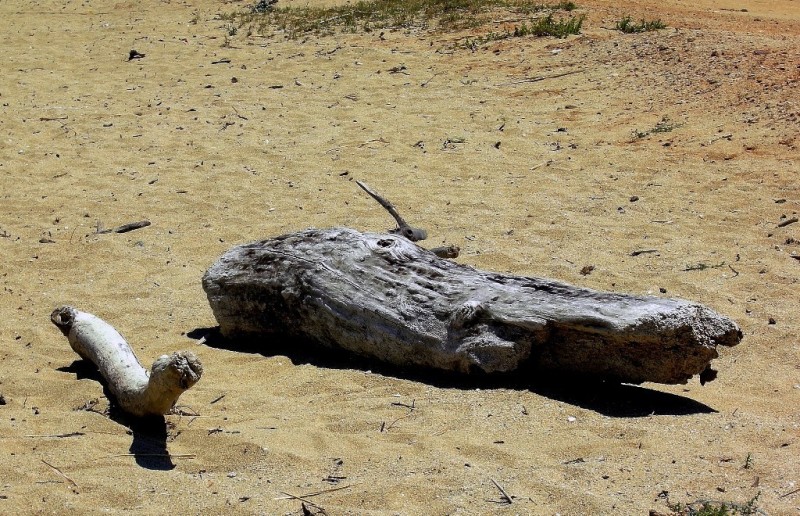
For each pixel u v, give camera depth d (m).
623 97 11.59
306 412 5.36
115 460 4.85
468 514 4.23
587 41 13.59
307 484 4.55
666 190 9.15
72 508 4.39
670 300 5.20
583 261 7.73
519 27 14.52
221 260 6.57
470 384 5.58
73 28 16.72
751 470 4.53
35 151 11.20
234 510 4.34
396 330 5.73
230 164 10.54
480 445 4.82
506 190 9.45
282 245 6.35
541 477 4.50
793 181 9.02
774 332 6.28
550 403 5.27
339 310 5.92
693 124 10.55
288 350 6.36
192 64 14.29
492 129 11.10
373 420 5.18
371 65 13.59
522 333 5.40
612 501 4.27
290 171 10.26
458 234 8.48
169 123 11.91
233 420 5.31
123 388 5.36
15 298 7.63
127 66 14.38
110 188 10.08
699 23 14.24
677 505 4.16
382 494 4.40
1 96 13.19
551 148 10.44
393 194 9.49
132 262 8.31
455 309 5.57
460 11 15.56
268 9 16.94
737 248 7.84
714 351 5.09
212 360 6.28
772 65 11.57
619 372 5.30
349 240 6.13
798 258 7.56
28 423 5.30
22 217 9.46
